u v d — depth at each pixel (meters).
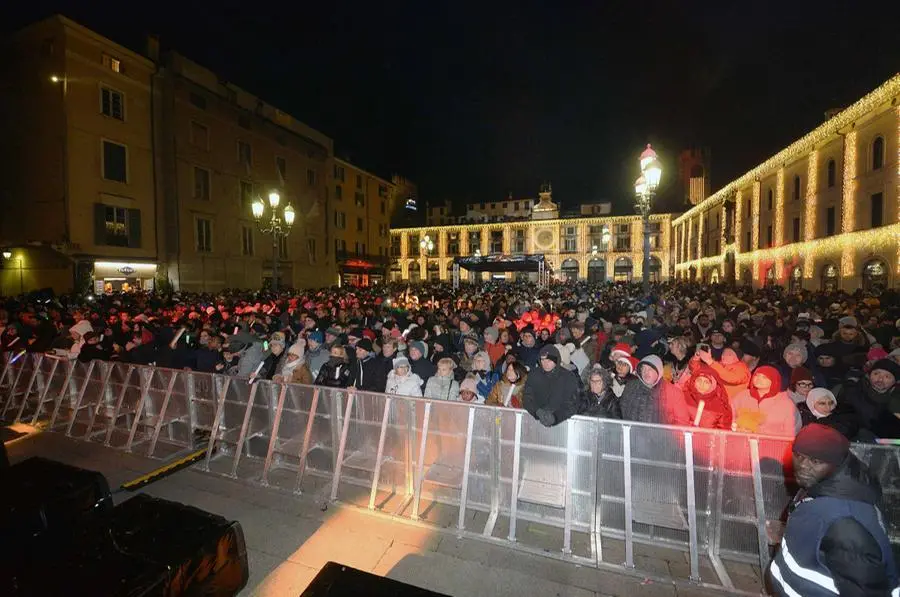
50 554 2.62
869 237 22.20
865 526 1.75
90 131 20.09
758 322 9.16
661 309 12.71
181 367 6.96
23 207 19.89
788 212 30.41
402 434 4.50
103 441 5.90
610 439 3.73
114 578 2.34
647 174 9.91
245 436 5.19
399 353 5.91
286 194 32.97
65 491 3.20
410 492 4.47
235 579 2.89
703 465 3.51
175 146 23.84
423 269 67.44
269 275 30.92
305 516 4.18
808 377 4.39
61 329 8.67
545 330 7.95
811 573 1.84
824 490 1.87
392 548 3.70
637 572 3.38
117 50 21.05
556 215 64.38
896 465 3.15
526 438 3.98
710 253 46.31
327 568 2.34
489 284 41.75
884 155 21.44
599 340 7.71
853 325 5.98
